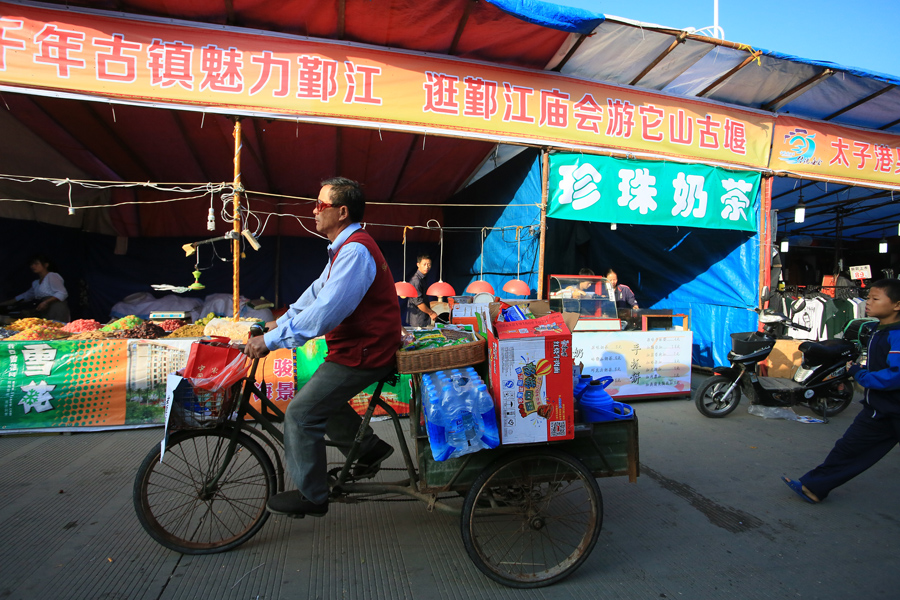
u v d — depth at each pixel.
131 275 7.96
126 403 4.14
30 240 6.59
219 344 2.33
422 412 2.24
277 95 4.46
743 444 4.11
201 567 2.28
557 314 2.25
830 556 2.48
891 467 3.64
